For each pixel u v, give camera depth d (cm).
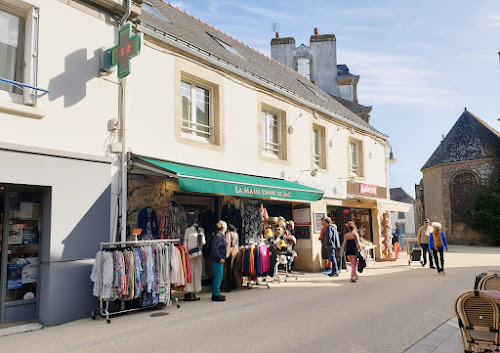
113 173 699
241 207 951
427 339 485
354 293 790
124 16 732
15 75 611
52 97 625
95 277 591
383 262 1505
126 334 518
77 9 676
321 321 573
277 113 1195
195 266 756
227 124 976
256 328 540
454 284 878
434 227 1076
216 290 744
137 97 766
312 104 1277
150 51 803
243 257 857
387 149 1788
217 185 726
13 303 593
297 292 812
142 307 638
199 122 940
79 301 613
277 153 1180
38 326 567
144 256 630
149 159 763
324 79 2586
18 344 485
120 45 691
